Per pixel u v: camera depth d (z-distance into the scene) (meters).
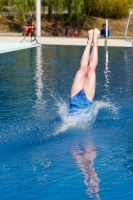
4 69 12.63
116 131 6.37
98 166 4.97
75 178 4.62
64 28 27.55
